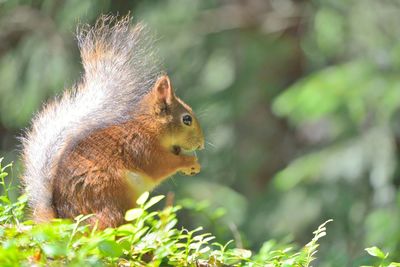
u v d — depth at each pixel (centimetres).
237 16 1811
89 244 559
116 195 694
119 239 641
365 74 1409
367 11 1655
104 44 748
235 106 1736
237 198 1655
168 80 809
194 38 1758
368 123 1597
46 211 680
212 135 1711
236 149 1786
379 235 1367
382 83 1398
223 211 942
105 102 728
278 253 742
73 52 1666
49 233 558
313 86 1381
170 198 726
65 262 565
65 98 730
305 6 1817
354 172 1567
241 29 1806
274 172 1809
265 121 1816
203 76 1745
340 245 1564
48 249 544
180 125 805
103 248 563
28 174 689
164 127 784
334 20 1648
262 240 1592
